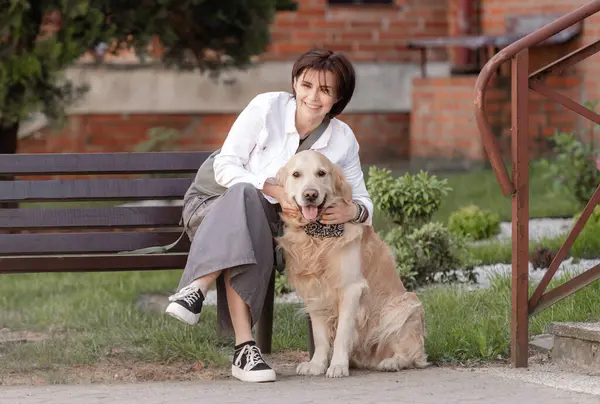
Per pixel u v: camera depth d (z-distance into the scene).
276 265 4.94
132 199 5.67
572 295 6.21
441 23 15.76
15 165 5.58
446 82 14.57
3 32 8.86
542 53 14.45
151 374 4.99
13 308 7.50
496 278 7.25
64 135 14.77
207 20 10.01
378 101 15.59
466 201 12.02
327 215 4.82
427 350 5.29
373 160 15.66
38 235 5.59
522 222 4.82
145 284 8.62
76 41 9.23
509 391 4.28
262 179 4.90
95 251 5.64
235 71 15.07
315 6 15.39
